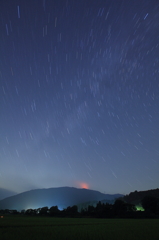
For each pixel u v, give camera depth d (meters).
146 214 65.62
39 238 18.94
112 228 28.23
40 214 98.56
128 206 71.44
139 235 21.20
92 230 25.48
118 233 22.67
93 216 74.06
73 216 78.06
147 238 19.39
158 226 31.39
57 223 38.38
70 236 20.33
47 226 31.64
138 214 65.88
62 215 83.50
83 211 85.94
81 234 21.75
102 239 18.80
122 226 31.55
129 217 64.56
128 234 21.89
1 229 26.38
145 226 31.39
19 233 22.27
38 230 25.19
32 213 103.38
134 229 26.69
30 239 18.33
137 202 123.19
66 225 33.91
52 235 20.80
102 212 72.12
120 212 68.50
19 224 35.50
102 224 35.91
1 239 18.39
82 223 38.47
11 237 19.47
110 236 20.50
